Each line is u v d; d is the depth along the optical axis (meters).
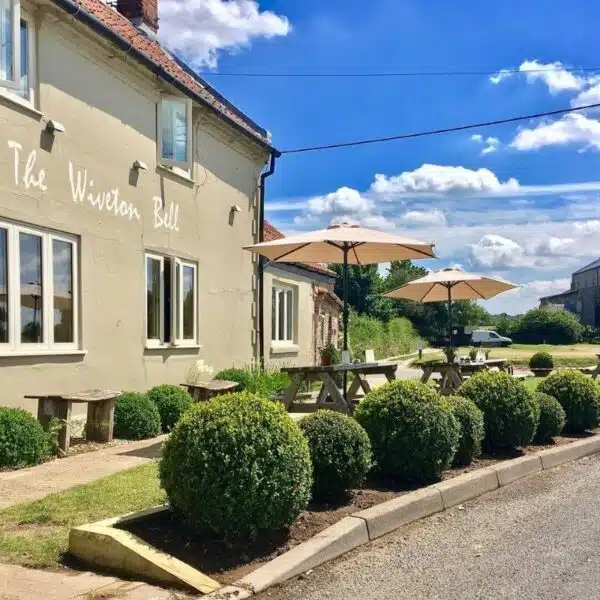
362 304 45.47
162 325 12.21
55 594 4.07
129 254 11.13
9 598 3.98
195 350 13.27
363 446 6.31
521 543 5.46
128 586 4.23
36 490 6.52
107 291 10.55
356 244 11.41
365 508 6.02
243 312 15.44
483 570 4.84
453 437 7.10
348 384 18.31
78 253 9.92
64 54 9.54
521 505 6.72
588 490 7.32
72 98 9.71
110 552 4.50
